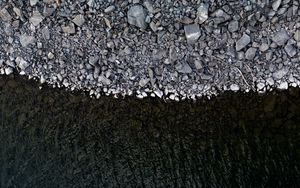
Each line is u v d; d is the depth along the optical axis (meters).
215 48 10.49
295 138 10.18
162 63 10.64
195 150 10.40
